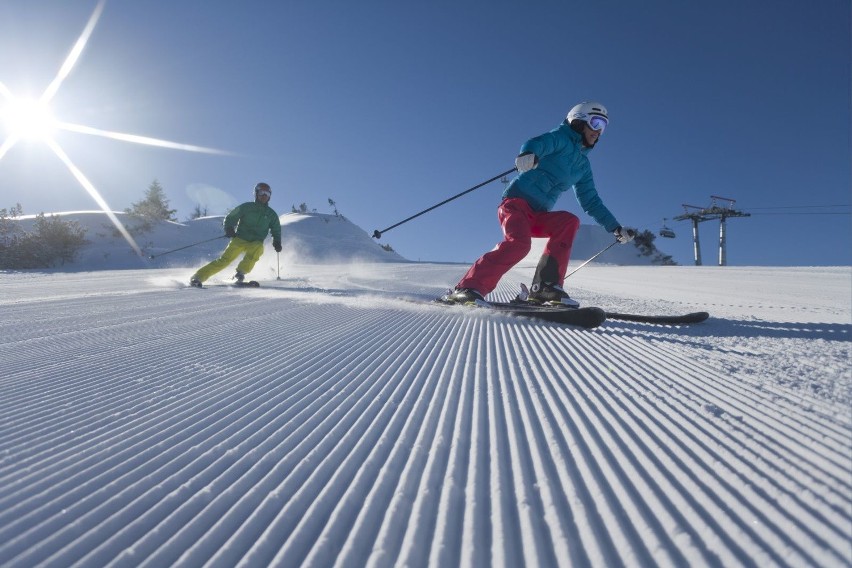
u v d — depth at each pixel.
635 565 0.87
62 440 1.50
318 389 2.05
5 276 14.95
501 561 0.89
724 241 54.59
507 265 4.52
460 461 1.33
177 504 1.12
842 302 6.11
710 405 1.77
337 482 1.21
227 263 8.71
